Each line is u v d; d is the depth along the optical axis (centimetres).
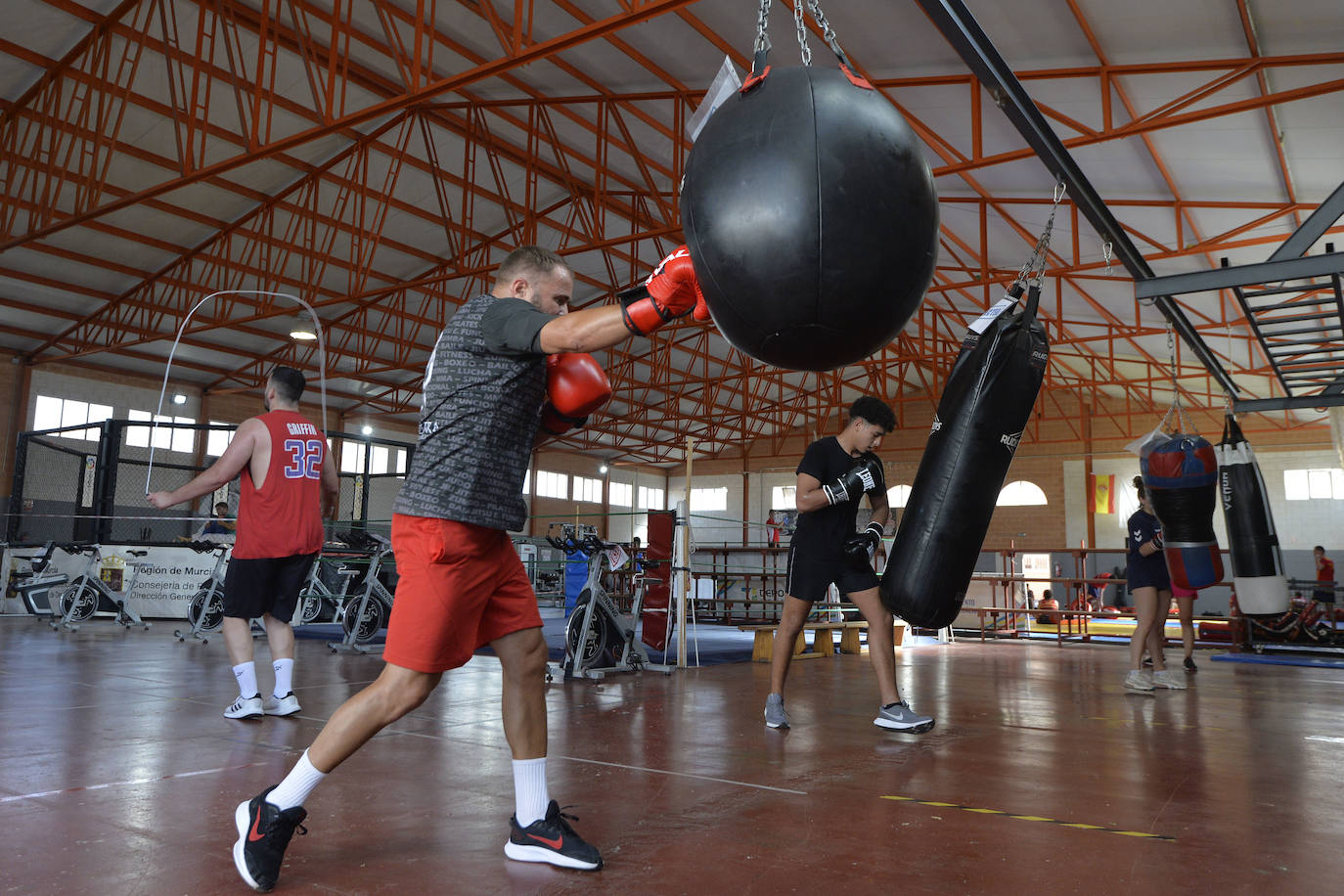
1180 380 2016
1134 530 496
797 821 186
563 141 1254
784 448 2680
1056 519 2256
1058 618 1011
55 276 1395
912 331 1989
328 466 333
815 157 111
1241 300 494
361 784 214
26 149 1155
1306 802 215
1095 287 1420
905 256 113
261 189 1291
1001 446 283
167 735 272
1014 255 1347
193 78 996
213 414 1828
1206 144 823
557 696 399
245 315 1600
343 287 1570
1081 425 2261
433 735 282
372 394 2067
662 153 1216
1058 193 383
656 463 2858
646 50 933
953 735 311
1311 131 752
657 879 146
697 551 1224
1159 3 623
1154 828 187
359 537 657
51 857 152
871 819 188
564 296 171
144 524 1541
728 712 353
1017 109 333
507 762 240
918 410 2433
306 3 944
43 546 962
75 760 232
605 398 156
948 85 818
